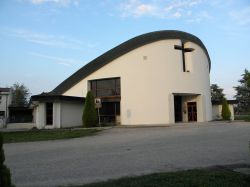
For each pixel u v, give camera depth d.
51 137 17.59
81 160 9.61
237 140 13.83
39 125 26.50
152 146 12.43
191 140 14.16
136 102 28.91
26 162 9.64
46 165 9.00
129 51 29.66
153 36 29.17
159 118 28.34
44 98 26.22
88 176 7.41
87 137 17.34
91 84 32.34
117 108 30.67
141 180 6.52
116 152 11.07
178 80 29.77
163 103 28.62
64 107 26.73
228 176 6.72
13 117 46.06
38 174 7.80
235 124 24.45
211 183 6.16
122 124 28.94
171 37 29.89
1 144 4.50
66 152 11.54
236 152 10.52
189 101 32.66
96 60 31.56
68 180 7.07
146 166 8.43
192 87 30.77
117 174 7.52
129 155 10.31
